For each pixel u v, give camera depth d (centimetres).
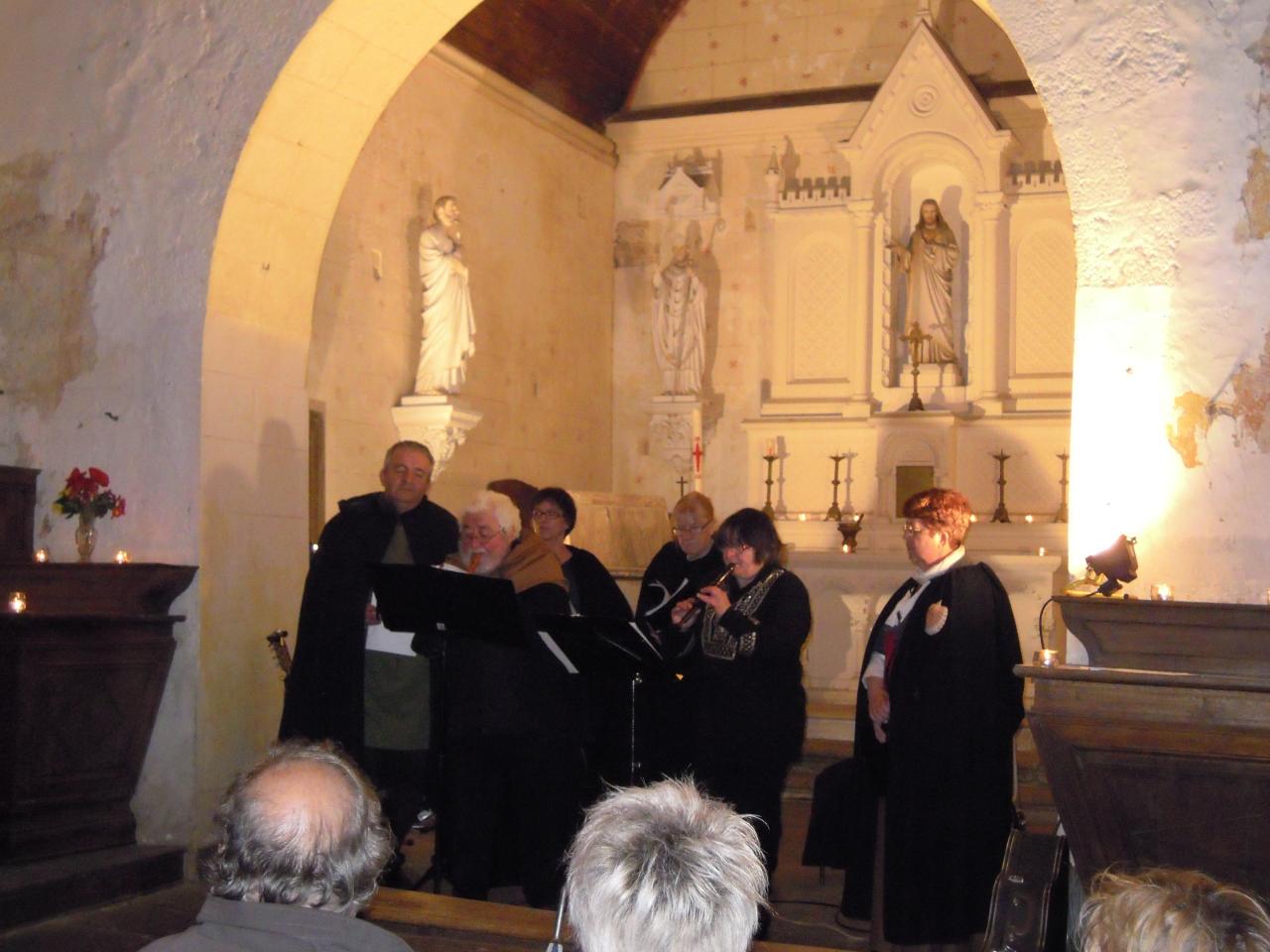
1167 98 394
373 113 571
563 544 530
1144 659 343
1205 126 389
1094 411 395
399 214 909
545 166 1083
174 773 516
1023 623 810
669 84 1188
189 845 509
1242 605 327
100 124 548
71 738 484
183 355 529
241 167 529
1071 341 1045
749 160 1154
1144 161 395
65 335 545
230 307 543
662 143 1175
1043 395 1046
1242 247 383
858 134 1080
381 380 891
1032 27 410
